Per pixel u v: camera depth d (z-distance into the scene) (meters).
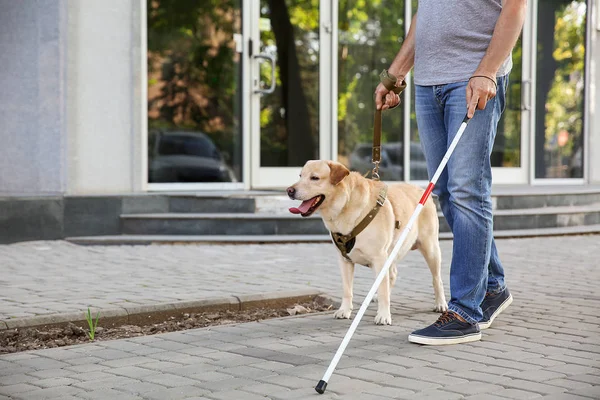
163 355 4.13
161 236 8.88
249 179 10.62
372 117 11.71
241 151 10.55
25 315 4.89
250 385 3.55
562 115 13.48
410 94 11.81
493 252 4.87
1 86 9.45
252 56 10.59
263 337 4.54
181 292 5.79
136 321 5.13
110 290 5.86
